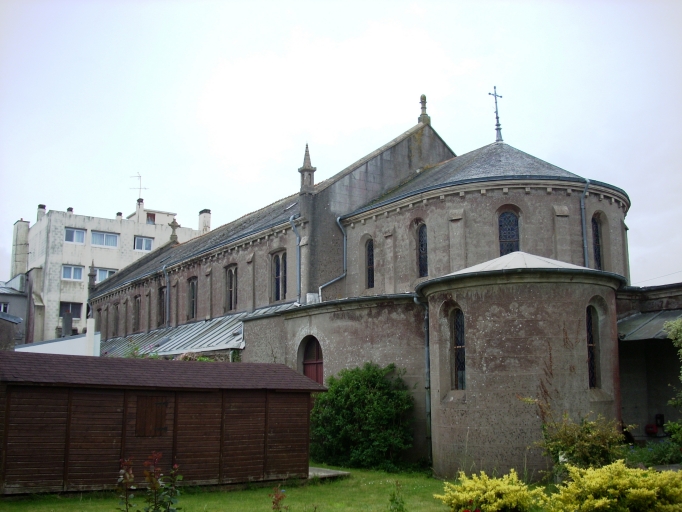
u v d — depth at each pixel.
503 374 18.38
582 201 27.67
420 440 22.06
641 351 23.58
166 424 16.31
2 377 14.43
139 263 62.78
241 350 31.47
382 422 21.69
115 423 15.70
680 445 17.31
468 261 27.33
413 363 22.70
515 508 12.41
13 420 14.61
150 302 50.88
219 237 46.88
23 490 14.52
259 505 14.73
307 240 32.47
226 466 16.92
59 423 15.09
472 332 19.08
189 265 45.12
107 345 54.28
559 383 18.14
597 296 19.33
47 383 14.84
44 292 73.38
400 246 30.27
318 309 26.30
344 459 22.53
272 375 18.38
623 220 30.11
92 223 76.69
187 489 16.28
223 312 40.44
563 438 15.37
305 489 17.39
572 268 18.72
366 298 24.00
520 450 17.86
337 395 22.84
